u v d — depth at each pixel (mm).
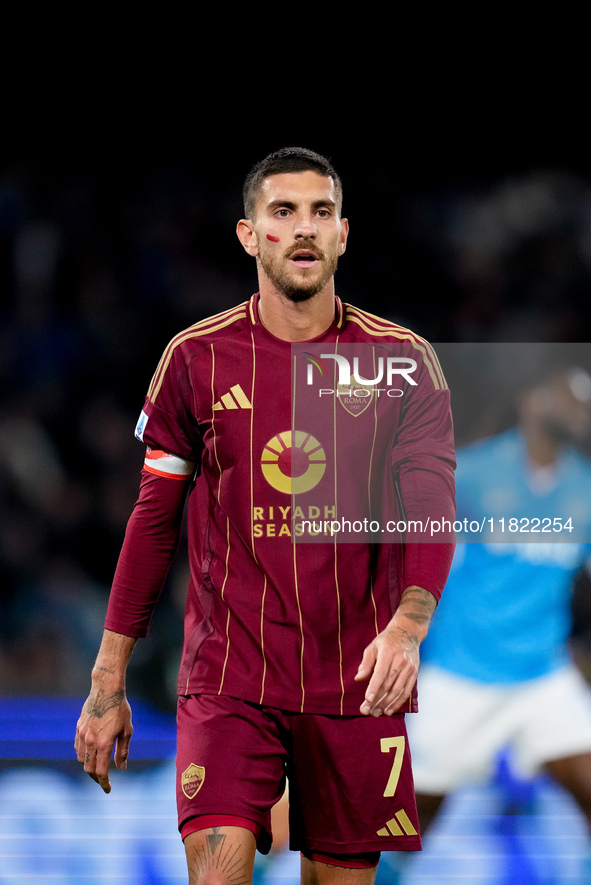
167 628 20188
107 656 8891
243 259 32812
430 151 33250
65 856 12664
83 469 27625
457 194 33406
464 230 32969
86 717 8789
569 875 12961
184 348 8828
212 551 8742
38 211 32312
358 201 33188
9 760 14180
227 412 8633
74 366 30203
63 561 24844
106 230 32344
